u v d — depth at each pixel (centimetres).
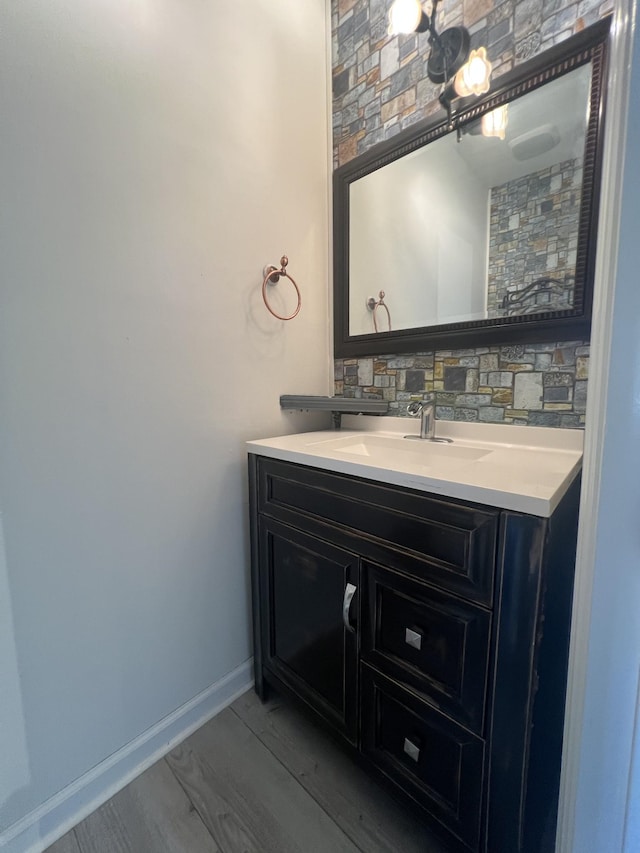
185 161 108
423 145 127
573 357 104
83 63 87
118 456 99
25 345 82
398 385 144
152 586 108
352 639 96
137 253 99
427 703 80
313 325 155
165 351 107
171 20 102
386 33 134
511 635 66
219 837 90
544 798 74
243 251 125
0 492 80
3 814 85
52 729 91
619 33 49
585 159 98
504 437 117
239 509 130
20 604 85
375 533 88
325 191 155
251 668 137
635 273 50
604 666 60
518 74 106
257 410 134
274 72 131
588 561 60
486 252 118
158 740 111
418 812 85
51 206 84
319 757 111
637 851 67
